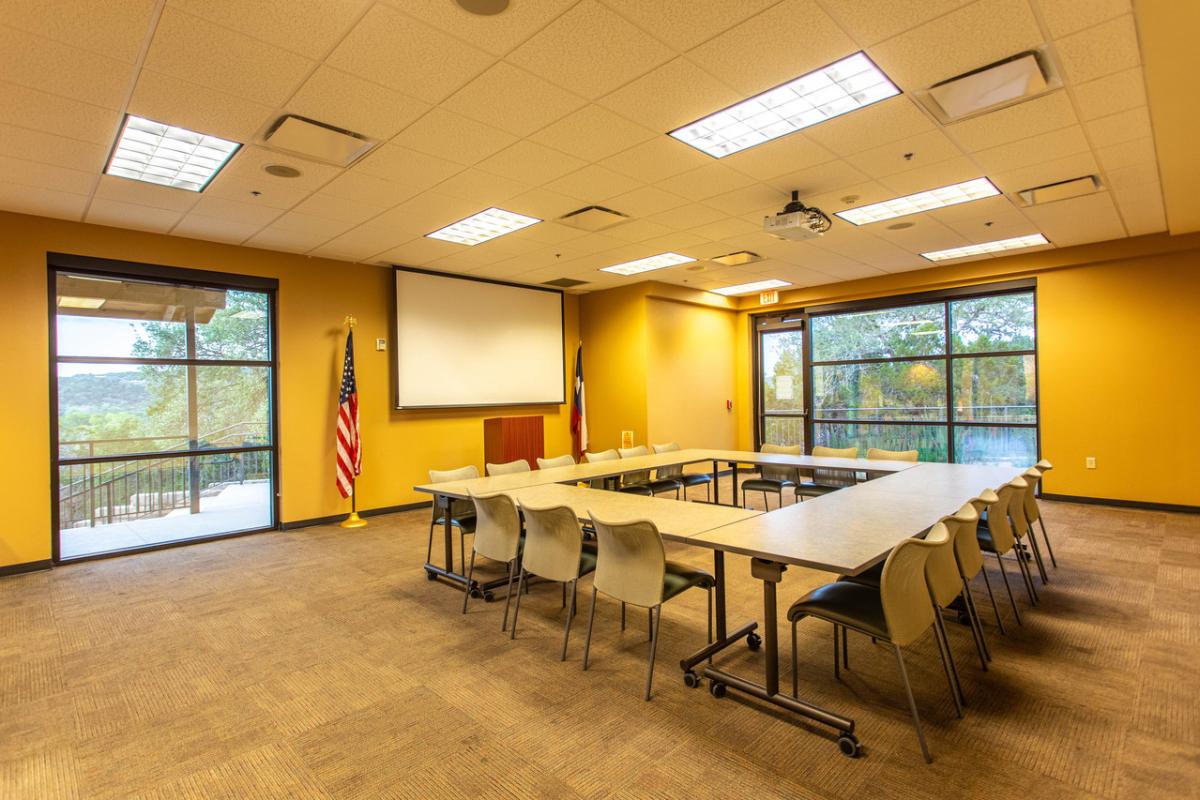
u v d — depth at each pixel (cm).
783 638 325
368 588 421
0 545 454
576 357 836
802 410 908
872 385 831
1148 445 611
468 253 625
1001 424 718
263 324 607
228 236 543
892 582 211
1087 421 645
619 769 212
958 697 241
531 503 362
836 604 242
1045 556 459
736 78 288
